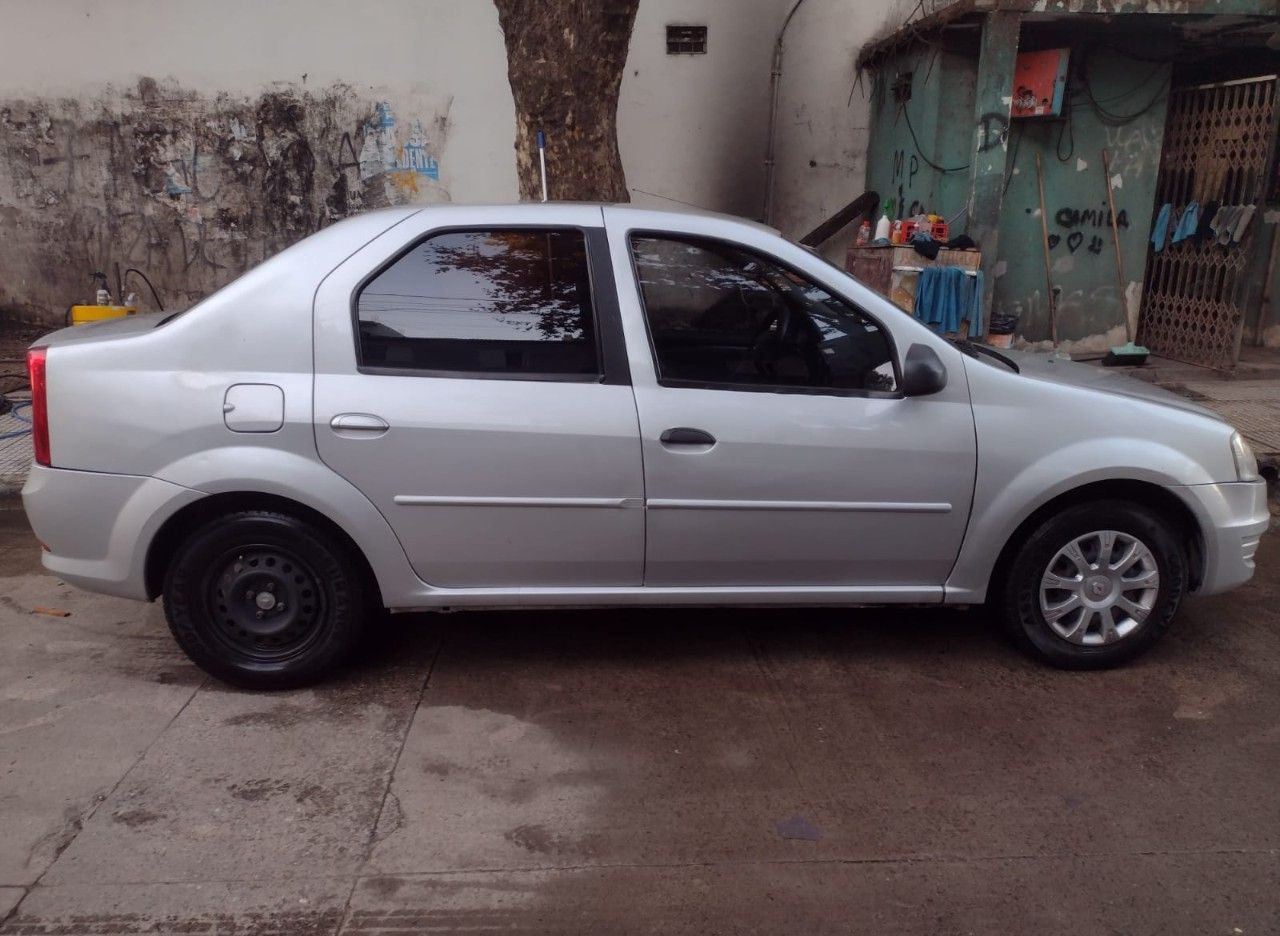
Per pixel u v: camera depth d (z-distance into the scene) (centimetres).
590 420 374
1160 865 300
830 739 368
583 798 330
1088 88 891
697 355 384
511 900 283
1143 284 960
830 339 390
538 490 377
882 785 339
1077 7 779
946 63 870
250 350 368
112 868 293
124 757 350
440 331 376
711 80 994
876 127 1009
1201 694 405
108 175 974
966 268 809
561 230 384
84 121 962
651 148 1004
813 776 344
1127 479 399
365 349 372
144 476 367
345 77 959
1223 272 913
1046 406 396
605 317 379
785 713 386
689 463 378
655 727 375
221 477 365
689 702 393
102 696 393
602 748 360
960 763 353
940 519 396
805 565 399
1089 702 396
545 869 296
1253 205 874
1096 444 395
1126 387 426
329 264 374
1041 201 906
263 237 991
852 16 991
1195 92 945
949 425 389
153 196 980
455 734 368
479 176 985
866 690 404
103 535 373
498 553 383
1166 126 988
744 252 388
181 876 290
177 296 1004
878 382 392
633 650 437
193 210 984
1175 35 877
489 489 375
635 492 379
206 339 368
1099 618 415
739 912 279
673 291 384
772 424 381
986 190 814
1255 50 940
